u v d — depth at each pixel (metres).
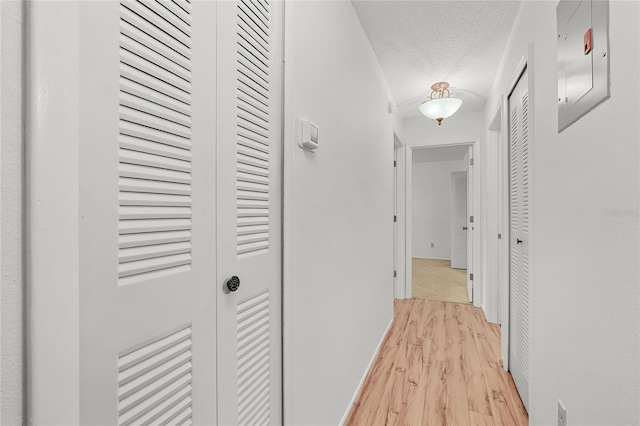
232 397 0.80
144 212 0.56
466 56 2.26
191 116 0.67
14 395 0.38
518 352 1.87
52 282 0.40
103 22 0.49
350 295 1.70
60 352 0.41
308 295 1.20
